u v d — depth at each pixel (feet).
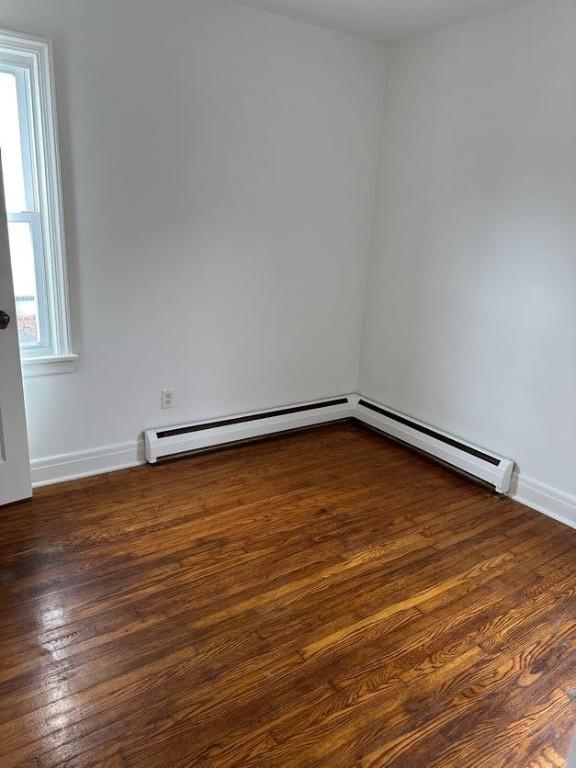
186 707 5.27
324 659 5.94
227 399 11.03
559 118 8.21
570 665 6.03
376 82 11.04
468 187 9.77
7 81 7.60
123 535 7.94
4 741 4.84
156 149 8.83
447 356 10.66
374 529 8.47
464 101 9.61
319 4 8.91
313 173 10.77
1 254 7.35
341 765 4.80
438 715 5.34
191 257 9.71
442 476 10.34
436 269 10.63
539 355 9.02
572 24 7.89
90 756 4.75
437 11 8.96
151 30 8.29
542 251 8.73
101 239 8.71
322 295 11.75
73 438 9.35
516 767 4.87
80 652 5.83
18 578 6.91
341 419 12.75
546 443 9.11
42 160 7.91
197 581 7.06
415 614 6.69
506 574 7.54
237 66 9.23
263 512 8.78
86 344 9.03
